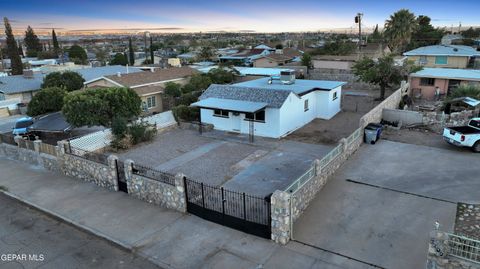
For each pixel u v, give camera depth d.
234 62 75.50
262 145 23.56
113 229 13.37
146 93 35.78
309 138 25.00
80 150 19.52
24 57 115.00
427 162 18.48
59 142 19.44
